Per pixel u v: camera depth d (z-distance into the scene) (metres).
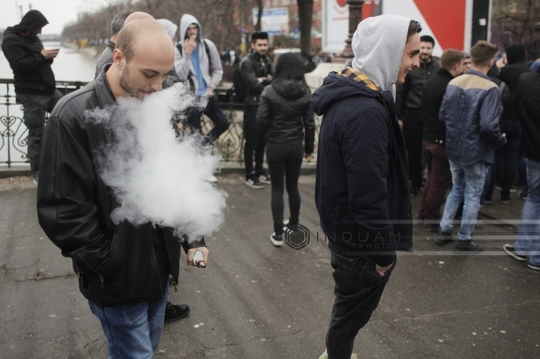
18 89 5.21
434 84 4.66
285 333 3.07
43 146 1.70
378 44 2.07
